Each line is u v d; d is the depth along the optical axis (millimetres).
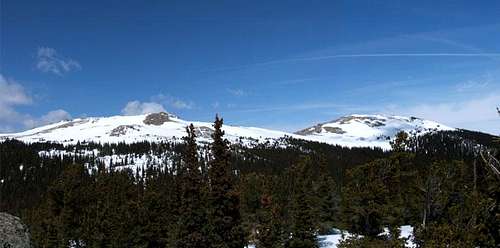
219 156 34812
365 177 36562
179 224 36562
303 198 55750
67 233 68250
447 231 23781
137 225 56375
